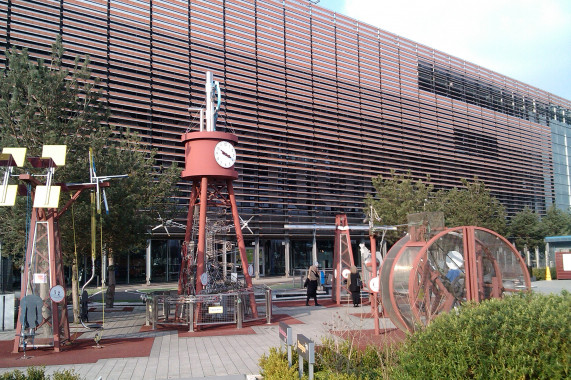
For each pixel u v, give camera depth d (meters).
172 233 37.06
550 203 66.12
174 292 18.83
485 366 5.37
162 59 36.81
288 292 27.06
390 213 34.59
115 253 23.31
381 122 49.44
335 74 47.00
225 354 11.98
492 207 39.16
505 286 11.58
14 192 12.27
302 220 43.94
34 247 13.09
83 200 17.17
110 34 34.66
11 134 16.27
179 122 37.25
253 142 41.28
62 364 11.13
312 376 6.97
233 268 24.73
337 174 45.97
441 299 11.72
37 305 12.48
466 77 58.38
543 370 5.19
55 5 32.47
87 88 17.55
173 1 38.03
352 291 20.91
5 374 7.32
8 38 30.36
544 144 67.25
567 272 38.25
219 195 19.73
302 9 45.84
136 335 15.02
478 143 57.84
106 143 19.55
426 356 5.91
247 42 41.78
